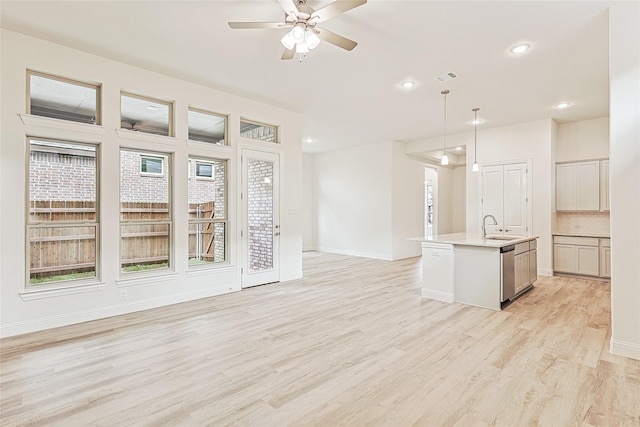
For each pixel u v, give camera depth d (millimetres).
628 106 2719
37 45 3357
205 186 4762
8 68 3203
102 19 3023
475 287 4254
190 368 2605
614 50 2756
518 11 2848
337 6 2389
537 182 6172
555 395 2217
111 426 1917
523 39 3318
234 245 5000
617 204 2789
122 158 3986
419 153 8336
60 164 3576
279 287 5270
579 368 2588
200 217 4691
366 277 6074
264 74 4215
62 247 3590
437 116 5953
